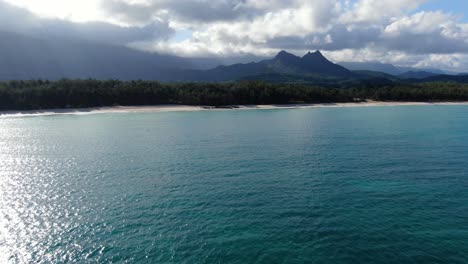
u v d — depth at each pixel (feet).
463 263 71.41
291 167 152.15
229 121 357.20
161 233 86.17
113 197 114.11
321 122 338.75
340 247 77.92
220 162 163.43
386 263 71.51
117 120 375.66
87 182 132.57
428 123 318.65
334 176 136.87
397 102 644.69
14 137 253.03
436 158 167.22
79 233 87.51
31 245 82.17
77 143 224.33
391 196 111.86
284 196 112.78
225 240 81.76
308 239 81.87
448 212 97.81
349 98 649.61
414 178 132.67
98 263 73.46
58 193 119.44
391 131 265.75
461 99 648.79
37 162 168.66
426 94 648.38
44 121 367.66
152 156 179.83
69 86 523.70
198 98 559.79
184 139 236.43
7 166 160.45
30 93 472.03
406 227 87.97
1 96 457.68
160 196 114.32
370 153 180.65
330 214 96.89
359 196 112.06
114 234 86.48
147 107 532.32
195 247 78.74
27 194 118.73
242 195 114.21
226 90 593.01
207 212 99.40
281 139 232.32
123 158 176.14
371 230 86.33
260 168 150.92
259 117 401.49
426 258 73.26
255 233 85.15
